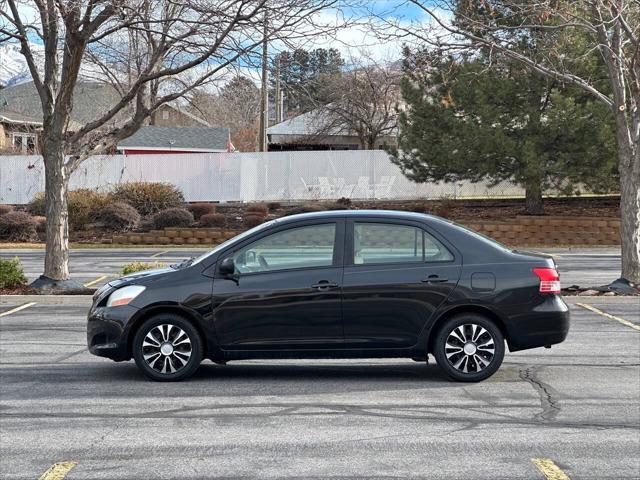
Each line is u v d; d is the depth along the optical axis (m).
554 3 16.33
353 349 8.68
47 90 15.98
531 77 26.30
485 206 30.84
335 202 32.28
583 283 17.80
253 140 55.44
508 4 16.27
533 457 6.27
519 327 8.65
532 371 9.38
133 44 18.50
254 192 34.16
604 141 25.81
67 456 6.31
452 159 27.20
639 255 15.77
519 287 8.64
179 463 6.12
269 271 8.73
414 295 8.62
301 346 8.67
